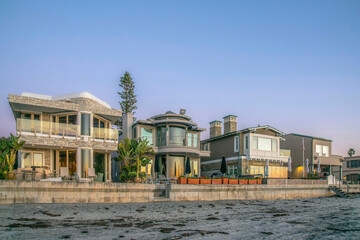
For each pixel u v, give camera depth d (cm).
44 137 2652
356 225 1705
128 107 6084
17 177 2181
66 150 2883
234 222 1733
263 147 4262
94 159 3059
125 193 2438
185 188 2678
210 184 2853
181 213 2022
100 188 2319
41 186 2117
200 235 1368
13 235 1272
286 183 3419
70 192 2219
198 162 4091
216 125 4819
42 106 2708
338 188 3888
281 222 1767
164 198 2575
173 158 3822
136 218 1766
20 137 2548
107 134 3017
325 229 1582
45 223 1520
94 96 3169
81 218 1697
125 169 2886
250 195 3094
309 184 3641
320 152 5072
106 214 1859
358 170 6328
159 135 3850
